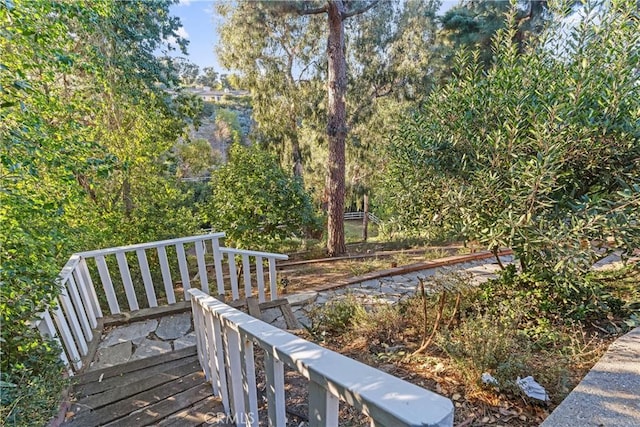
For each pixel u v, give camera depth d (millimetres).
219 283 3600
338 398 834
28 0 2191
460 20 8539
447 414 629
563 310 2900
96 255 3049
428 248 6656
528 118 2654
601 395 1723
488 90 3012
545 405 1780
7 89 2104
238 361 1530
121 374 2383
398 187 3930
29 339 1876
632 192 2330
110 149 5336
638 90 2553
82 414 1945
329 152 7141
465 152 3229
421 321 3006
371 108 9328
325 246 9023
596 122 2500
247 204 5797
